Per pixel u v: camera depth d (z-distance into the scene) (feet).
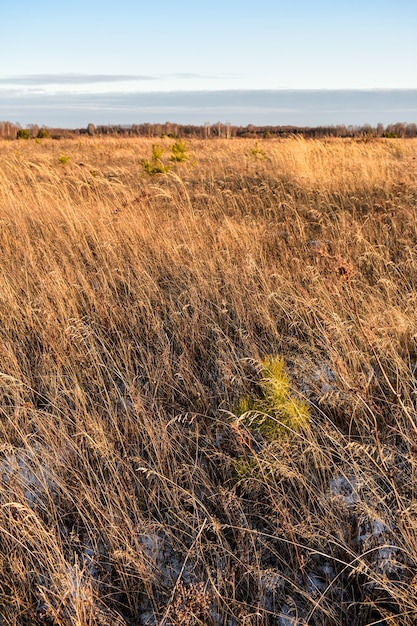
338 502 9.12
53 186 30.25
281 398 10.06
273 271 17.75
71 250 20.16
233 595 8.14
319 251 11.01
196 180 37.29
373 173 33.76
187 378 12.80
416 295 14.58
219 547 8.98
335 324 12.78
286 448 9.77
